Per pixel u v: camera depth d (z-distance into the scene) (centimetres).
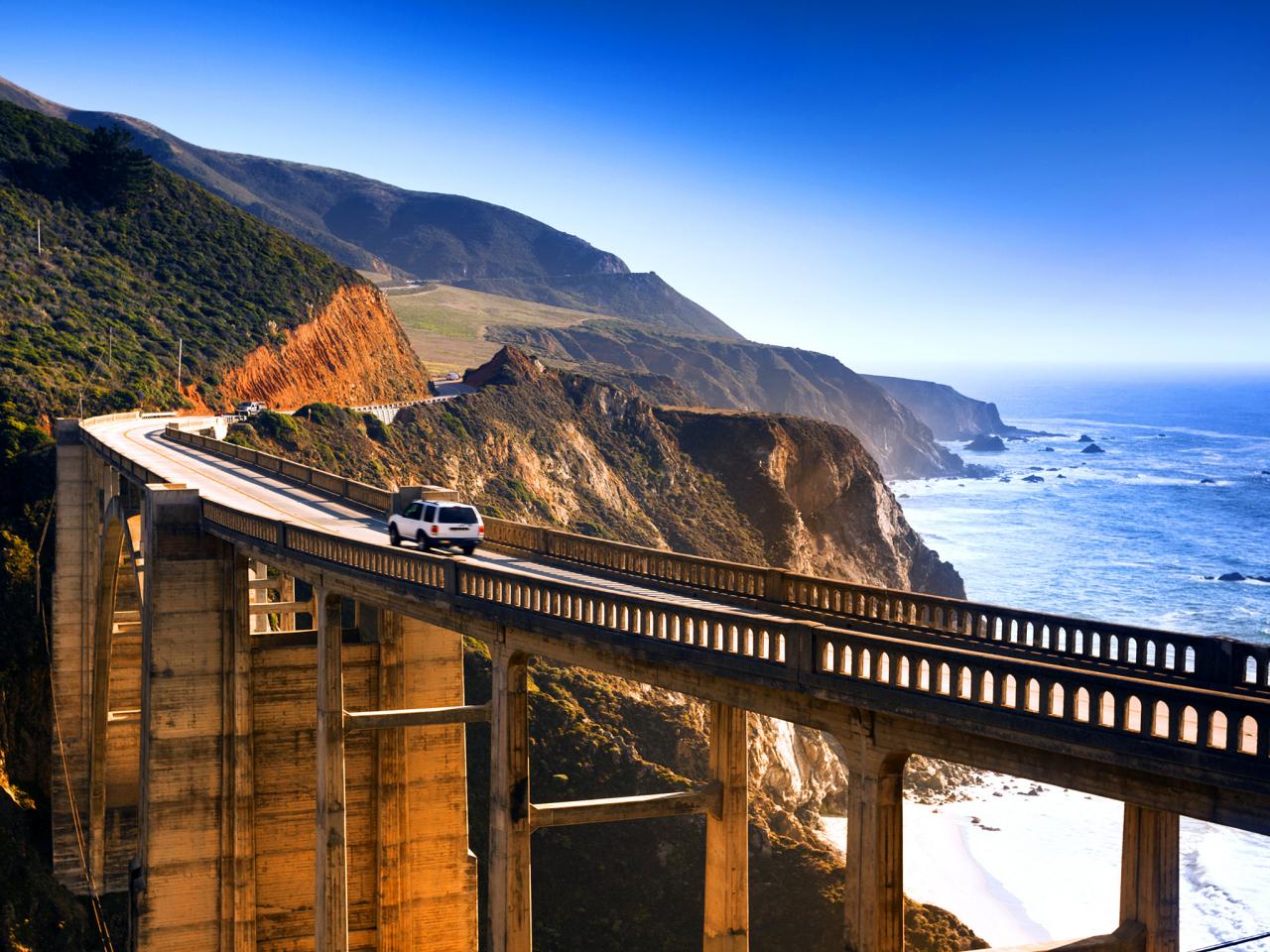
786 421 15712
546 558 3684
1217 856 7544
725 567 2984
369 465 11169
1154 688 1627
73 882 6600
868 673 2303
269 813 4197
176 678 4103
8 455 9050
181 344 12244
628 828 7000
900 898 2005
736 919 2644
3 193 13350
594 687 8400
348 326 14675
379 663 4166
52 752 6919
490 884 2717
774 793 8731
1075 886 7462
